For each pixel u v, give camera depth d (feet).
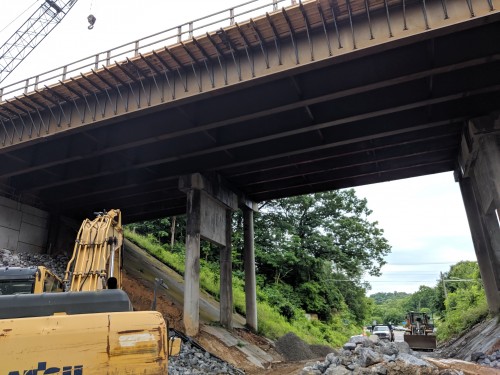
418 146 81.46
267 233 162.71
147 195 106.63
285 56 56.65
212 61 61.67
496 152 61.98
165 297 88.84
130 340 21.01
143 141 71.05
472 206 86.84
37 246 96.68
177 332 68.39
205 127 66.85
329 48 53.62
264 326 103.14
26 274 30.48
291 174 91.76
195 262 77.97
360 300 206.59
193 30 60.95
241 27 55.57
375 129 70.44
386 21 51.96
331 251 164.45
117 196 101.81
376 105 62.95
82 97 70.08
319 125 66.18
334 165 86.94
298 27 55.21
